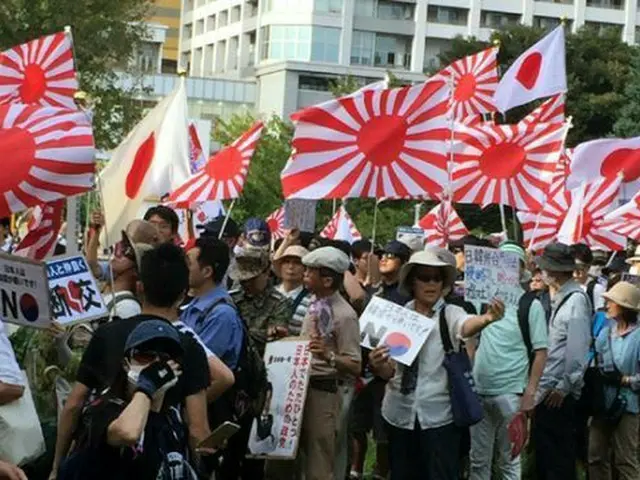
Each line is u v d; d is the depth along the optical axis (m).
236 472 9.89
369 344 9.80
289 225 15.28
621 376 11.76
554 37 17.11
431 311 9.82
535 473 12.26
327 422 10.02
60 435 6.66
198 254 8.98
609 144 16.67
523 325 10.90
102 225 11.07
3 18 33.25
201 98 91.31
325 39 93.69
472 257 9.86
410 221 39.50
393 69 94.31
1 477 6.15
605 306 12.24
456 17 97.12
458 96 17.17
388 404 9.84
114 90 36.09
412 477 9.80
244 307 10.33
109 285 9.62
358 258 13.78
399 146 12.29
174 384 6.17
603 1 101.00
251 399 9.15
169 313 6.72
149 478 6.15
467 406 9.59
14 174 8.45
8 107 8.67
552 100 17.30
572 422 11.55
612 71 59.94
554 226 16.94
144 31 36.44
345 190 12.23
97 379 6.51
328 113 12.21
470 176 14.34
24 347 8.89
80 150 8.53
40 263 7.60
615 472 12.27
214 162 14.68
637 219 15.58
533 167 14.35
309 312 10.00
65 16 33.72
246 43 101.25
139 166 13.16
